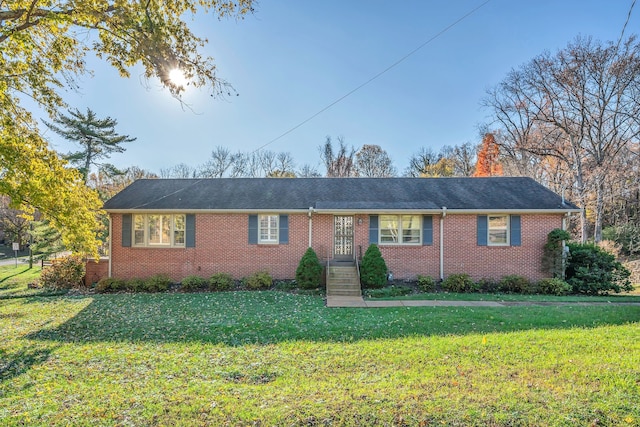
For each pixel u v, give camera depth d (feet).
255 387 18.25
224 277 53.93
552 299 44.50
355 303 42.34
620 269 51.21
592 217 101.19
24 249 158.92
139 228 58.03
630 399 14.84
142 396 17.43
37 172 35.50
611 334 25.36
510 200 56.65
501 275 55.11
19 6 30.45
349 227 57.36
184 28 33.35
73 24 30.73
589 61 90.68
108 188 113.29
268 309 39.29
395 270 55.98
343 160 165.78
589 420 13.39
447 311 36.32
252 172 171.32
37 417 15.39
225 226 57.36
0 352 25.81
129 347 26.30
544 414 13.84
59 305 43.93
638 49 84.43
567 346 22.71
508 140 122.31
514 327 29.58
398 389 16.84
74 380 20.27
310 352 24.03
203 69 34.42
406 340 25.96
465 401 15.08
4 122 33.60
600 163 91.97
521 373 18.54
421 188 61.98
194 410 15.52
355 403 15.31
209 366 22.00
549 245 53.31
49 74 35.86
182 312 38.32
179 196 60.54
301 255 56.90
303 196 60.08
